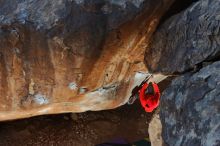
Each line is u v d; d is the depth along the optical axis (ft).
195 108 8.47
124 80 13.10
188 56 9.44
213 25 8.78
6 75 11.68
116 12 9.92
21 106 13.00
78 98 13.09
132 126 17.10
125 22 10.11
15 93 12.39
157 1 9.98
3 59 11.14
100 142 16.57
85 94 12.91
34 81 11.89
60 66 11.16
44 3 10.20
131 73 12.80
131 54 11.48
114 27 10.16
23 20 10.18
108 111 17.24
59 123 16.75
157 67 10.82
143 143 16.42
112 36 10.37
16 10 10.30
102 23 10.07
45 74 11.55
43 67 11.28
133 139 16.80
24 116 14.29
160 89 16.70
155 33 10.81
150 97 13.84
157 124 12.87
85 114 17.06
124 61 11.80
